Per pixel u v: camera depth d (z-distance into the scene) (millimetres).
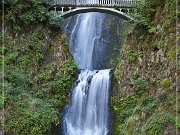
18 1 27391
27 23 27578
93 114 26281
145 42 25344
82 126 26188
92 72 27875
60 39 28328
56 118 24141
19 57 26844
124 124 23172
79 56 36562
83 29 37344
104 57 36469
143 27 25766
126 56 26547
